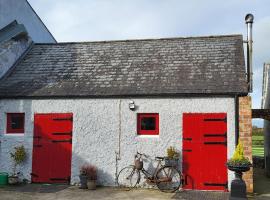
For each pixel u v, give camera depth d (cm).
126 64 1362
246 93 1128
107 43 1512
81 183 1173
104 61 1399
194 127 1166
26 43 1548
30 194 1083
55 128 1262
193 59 1328
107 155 1214
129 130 1208
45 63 1439
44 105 1276
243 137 1124
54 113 1266
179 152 1166
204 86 1184
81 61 1421
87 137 1235
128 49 1452
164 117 1188
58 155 1252
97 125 1233
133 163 1194
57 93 1261
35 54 1511
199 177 1147
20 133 1291
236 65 1255
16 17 1577
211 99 1161
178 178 1148
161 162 1172
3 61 1377
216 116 1153
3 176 1233
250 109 1128
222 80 1198
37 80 1345
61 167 1245
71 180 1234
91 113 1241
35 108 1280
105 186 1202
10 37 1428
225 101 1151
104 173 1209
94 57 1434
